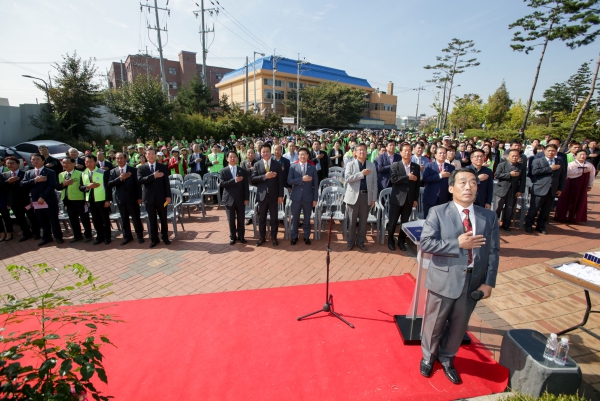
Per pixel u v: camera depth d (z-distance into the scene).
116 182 5.87
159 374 2.71
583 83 47.19
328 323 3.40
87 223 6.44
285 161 6.38
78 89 20.81
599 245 5.81
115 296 4.12
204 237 6.47
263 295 4.03
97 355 1.62
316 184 5.88
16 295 4.30
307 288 4.21
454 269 2.37
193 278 4.61
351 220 5.50
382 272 4.72
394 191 5.43
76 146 19.70
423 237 2.44
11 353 1.50
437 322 2.49
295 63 56.41
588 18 17.08
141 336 3.24
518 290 4.19
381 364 2.78
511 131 28.88
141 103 21.66
